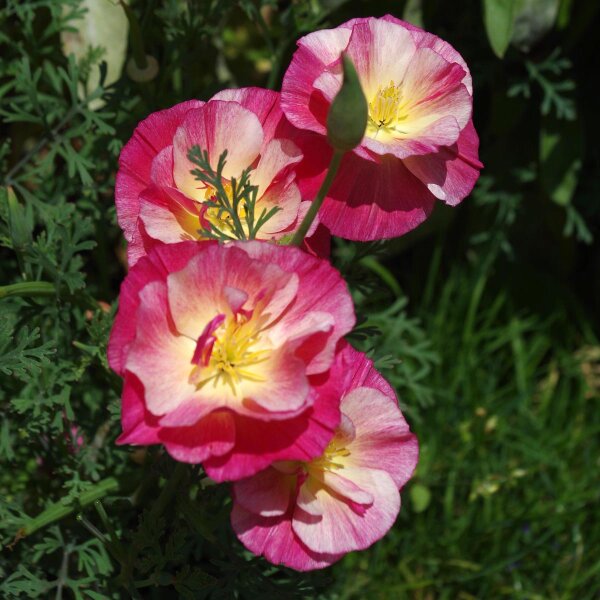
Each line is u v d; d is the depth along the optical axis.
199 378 0.31
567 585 0.54
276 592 0.41
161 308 0.32
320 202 0.33
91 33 0.50
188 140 0.34
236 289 0.31
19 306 0.43
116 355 0.31
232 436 0.31
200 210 0.35
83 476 0.45
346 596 0.53
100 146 0.48
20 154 0.54
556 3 0.53
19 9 0.46
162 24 0.50
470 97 0.35
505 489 0.56
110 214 0.48
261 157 0.35
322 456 0.33
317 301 0.32
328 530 0.33
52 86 0.48
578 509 0.55
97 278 0.56
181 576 0.39
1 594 0.42
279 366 0.31
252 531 0.33
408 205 0.35
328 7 0.51
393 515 0.34
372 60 0.35
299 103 0.34
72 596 0.45
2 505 0.42
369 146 0.34
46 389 0.42
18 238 0.42
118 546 0.39
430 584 0.54
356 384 0.35
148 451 0.43
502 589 0.54
